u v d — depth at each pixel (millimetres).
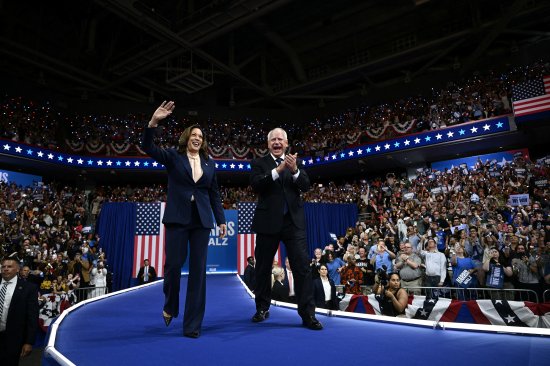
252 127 29500
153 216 17281
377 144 22484
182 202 3059
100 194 23703
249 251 17203
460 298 8852
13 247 13203
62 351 2439
